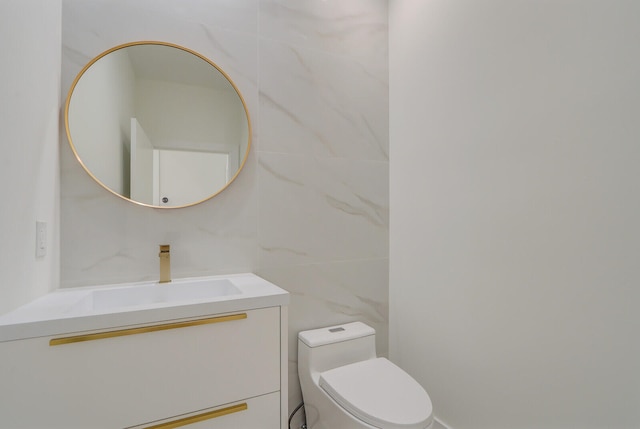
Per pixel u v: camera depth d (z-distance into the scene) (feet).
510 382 3.93
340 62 5.69
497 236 4.08
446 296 4.86
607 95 3.01
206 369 3.24
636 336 2.84
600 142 3.06
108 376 2.87
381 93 6.07
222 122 4.79
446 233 4.85
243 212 4.94
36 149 3.30
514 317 3.88
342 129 5.71
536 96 3.62
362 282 5.90
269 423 3.58
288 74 5.26
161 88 4.47
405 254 5.74
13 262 2.90
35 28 3.24
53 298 3.45
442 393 4.93
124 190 4.28
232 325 3.36
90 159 4.09
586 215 3.18
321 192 5.53
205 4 4.71
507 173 3.95
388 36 6.14
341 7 5.71
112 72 4.23
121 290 4.01
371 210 5.98
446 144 4.85
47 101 3.55
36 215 3.33
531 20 3.67
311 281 5.46
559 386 3.42
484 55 4.23
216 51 4.76
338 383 4.18
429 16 5.17
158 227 4.45
